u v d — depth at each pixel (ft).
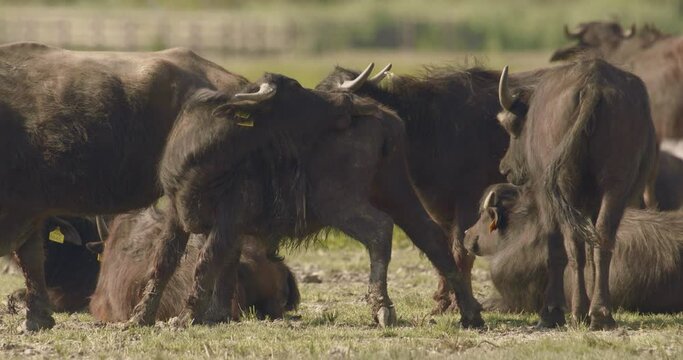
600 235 142.72
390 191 151.53
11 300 175.83
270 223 149.07
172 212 151.74
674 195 216.54
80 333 146.10
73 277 180.34
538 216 164.35
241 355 128.98
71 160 155.74
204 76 163.94
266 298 166.20
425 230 152.87
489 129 173.06
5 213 155.43
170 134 152.56
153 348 133.69
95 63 160.15
